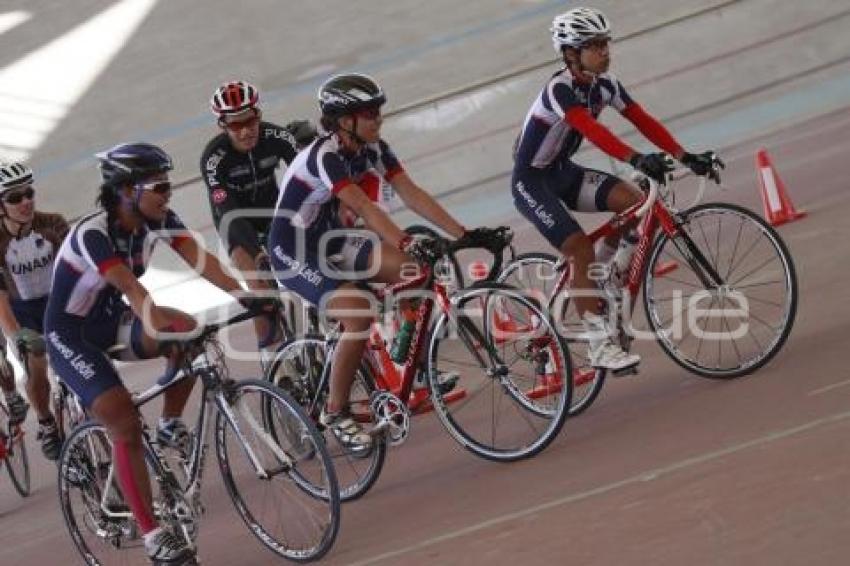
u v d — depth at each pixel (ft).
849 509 30.63
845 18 103.86
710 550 30.91
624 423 43.68
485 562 34.88
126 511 42.47
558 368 45.01
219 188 54.29
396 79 123.85
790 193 71.97
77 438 42.98
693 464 37.09
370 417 44.37
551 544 34.58
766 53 103.71
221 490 51.34
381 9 137.39
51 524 54.54
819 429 36.55
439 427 51.24
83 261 38.37
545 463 42.16
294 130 56.75
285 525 42.75
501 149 104.06
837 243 58.80
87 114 131.64
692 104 103.30
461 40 127.75
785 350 46.16
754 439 37.47
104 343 39.99
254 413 40.01
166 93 132.57
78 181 120.78
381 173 43.91
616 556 32.35
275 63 133.28
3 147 128.26
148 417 67.46
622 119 102.01
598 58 44.50
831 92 97.40
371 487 44.62
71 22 148.56
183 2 148.05
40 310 53.93
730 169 84.84
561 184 47.44
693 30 106.93
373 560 37.99
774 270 57.36
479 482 42.63
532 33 125.39
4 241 52.42
